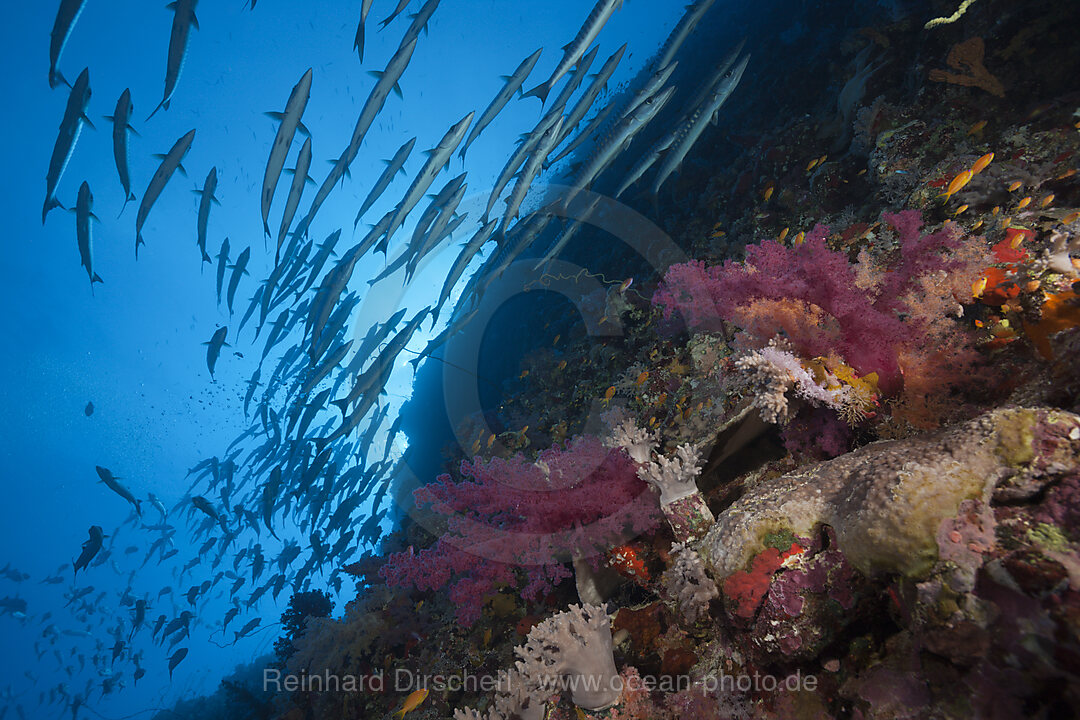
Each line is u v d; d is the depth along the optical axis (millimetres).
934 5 4477
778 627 1674
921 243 2367
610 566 2674
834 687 1608
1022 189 2943
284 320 10094
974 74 3836
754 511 1855
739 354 2748
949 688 1307
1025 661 1123
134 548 14797
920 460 1442
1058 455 1267
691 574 1985
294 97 4984
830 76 6801
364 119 5359
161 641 11359
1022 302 1916
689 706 1946
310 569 8969
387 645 4941
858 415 2227
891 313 2346
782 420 2311
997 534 1226
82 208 5367
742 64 5434
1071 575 1071
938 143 3857
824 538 1682
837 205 4578
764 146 6285
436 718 3656
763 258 2812
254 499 13641
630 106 5324
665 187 8812
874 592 1533
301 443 10344
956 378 2072
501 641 3635
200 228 6426
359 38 4820
